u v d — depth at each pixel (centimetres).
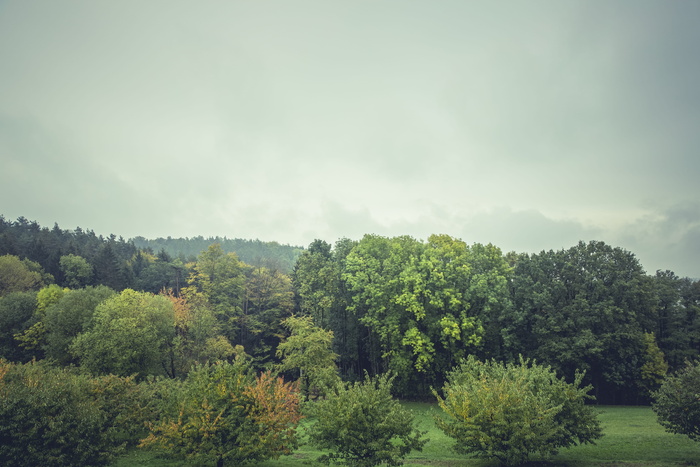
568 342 3709
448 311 3888
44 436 1421
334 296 4512
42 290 4875
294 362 3422
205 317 4131
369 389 1670
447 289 3741
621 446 2109
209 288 5381
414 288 3750
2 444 1383
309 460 1980
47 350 3934
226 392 1677
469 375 1950
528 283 4084
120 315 3594
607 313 3634
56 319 3997
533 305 3978
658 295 4444
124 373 3247
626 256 4009
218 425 1602
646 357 3844
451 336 3656
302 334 3572
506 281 3934
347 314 4700
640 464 1767
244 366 1858
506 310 3897
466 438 1580
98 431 1600
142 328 3572
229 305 5338
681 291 4750
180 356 4022
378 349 4381
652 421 2894
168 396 2006
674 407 1773
